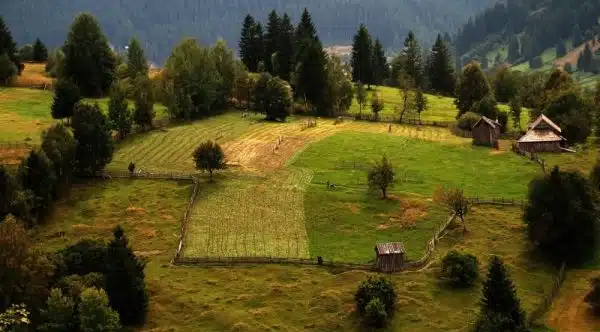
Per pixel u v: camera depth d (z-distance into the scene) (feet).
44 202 319.68
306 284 258.37
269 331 229.25
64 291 234.79
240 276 266.36
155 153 403.34
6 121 441.68
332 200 334.03
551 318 232.32
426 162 393.70
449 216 311.06
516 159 392.47
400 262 267.18
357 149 420.36
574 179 281.54
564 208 272.51
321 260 272.31
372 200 332.60
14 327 211.41
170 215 321.52
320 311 240.32
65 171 344.49
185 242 295.48
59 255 251.80
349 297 247.09
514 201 321.93
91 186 350.64
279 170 380.17
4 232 230.68
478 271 259.39
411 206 323.16
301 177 367.86
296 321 235.61
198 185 353.10
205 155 356.18
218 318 237.25
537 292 249.34
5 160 357.41
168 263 278.05
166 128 458.50
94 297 220.23
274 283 260.01
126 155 397.39
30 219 299.17
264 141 435.94
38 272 234.58
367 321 231.09
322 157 403.95
